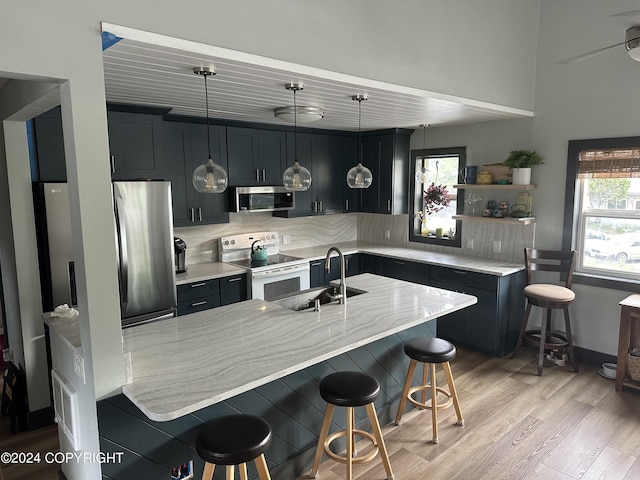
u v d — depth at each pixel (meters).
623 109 3.87
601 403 3.49
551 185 4.38
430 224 5.56
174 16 2.04
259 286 4.54
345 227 6.26
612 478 2.63
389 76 2.99
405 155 5.53
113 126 3.58
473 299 3.25
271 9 2.37
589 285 4.18
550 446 2.94
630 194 3.97
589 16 4.00
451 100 3.46
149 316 3.64
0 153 3.35
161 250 3.67
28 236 3.24
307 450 2.72
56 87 1.95
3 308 3.83
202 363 2.21
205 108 3.76
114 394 2.01
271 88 2.94
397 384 3.28
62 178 3.41
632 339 3.81
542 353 4.00
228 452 1.92
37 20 1.70
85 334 1.99
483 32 3.70
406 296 3.34
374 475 2.68
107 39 1.91
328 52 2.65
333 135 5.48
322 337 2.53
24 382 3.31
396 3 2.99
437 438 2.99
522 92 4.23
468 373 4.04
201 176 2.74
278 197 4.96
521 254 4.65
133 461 2.10
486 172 4.70
